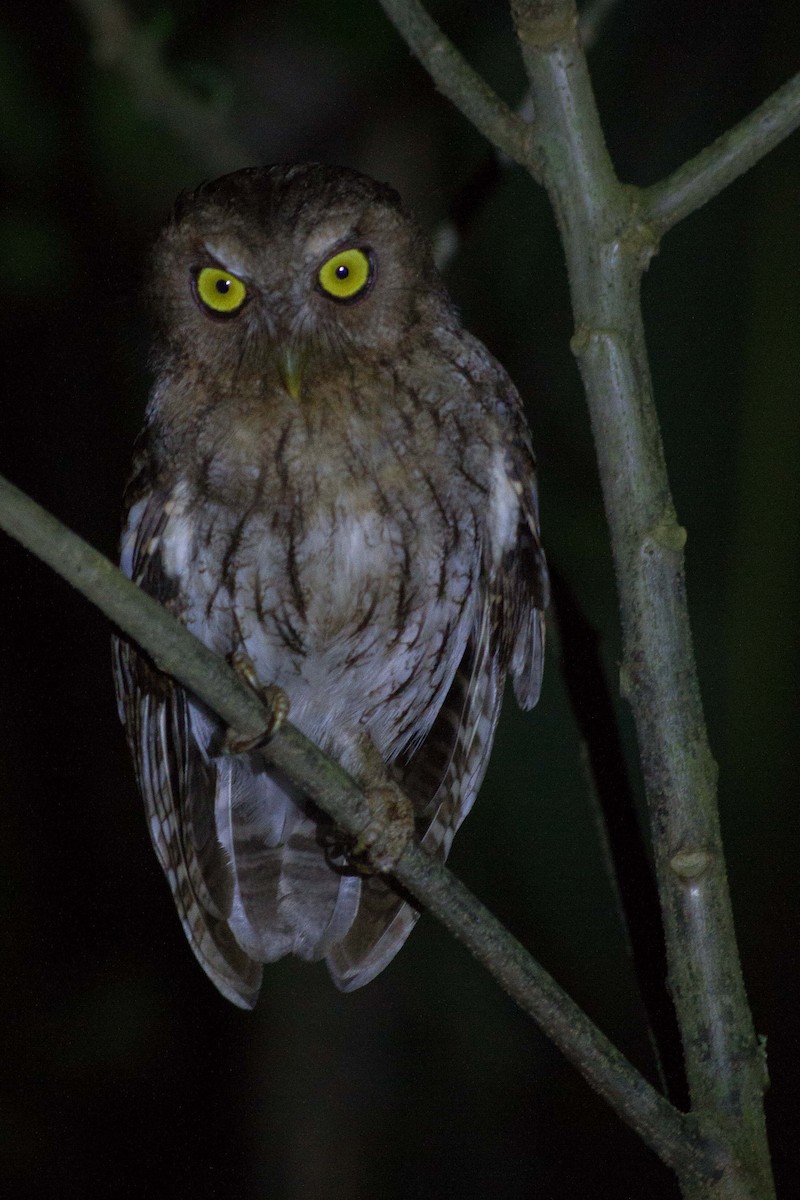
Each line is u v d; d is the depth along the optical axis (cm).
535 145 547
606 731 667
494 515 759
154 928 1263
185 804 773
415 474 729
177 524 739
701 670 1259
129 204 1122
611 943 1225
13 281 1129
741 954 1265
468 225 778
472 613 776
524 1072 1229
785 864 1261
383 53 1102
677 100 1257
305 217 705
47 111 1113
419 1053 1203
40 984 1255
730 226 1257
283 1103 1100
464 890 512
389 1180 1128
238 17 1112
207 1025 1222
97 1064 1227
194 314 725
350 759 796
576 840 1214
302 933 786
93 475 1169
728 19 1250
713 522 1261
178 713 765
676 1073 598
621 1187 1196
